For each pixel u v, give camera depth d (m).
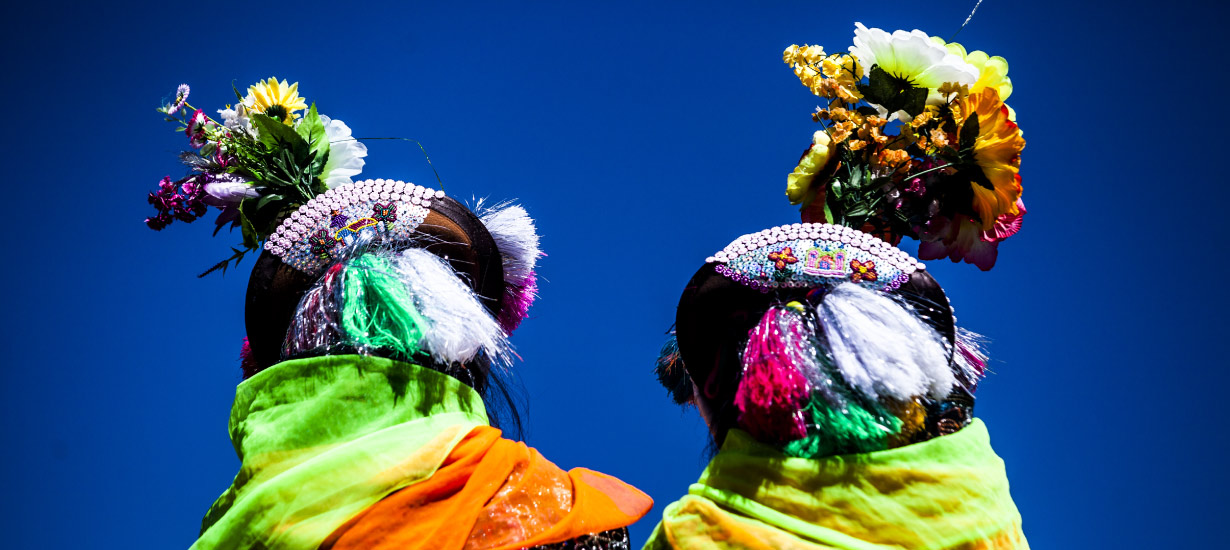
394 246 2.24
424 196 2.31
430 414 2.11
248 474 2.08
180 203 2.48
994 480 1.95
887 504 1.89
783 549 1.89
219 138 2.50
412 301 2.14
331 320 2.14
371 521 1.99
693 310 2.12
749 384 1.98
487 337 2.16
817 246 2.09
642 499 2.25
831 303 1.99
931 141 2.28
